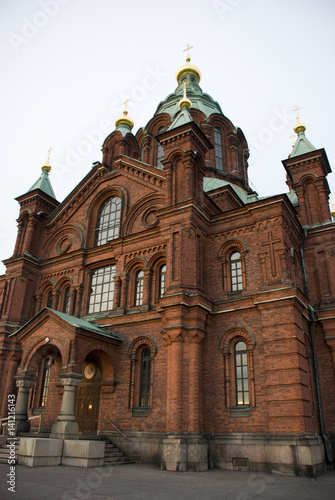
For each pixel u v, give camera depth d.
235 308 19.72
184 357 18.42
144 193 25.92
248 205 21.11
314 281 22.50
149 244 23.72
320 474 15.86
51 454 16.16
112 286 25.02
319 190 24.91
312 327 21.11
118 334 22.34
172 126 23.92
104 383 21.33
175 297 19.28
